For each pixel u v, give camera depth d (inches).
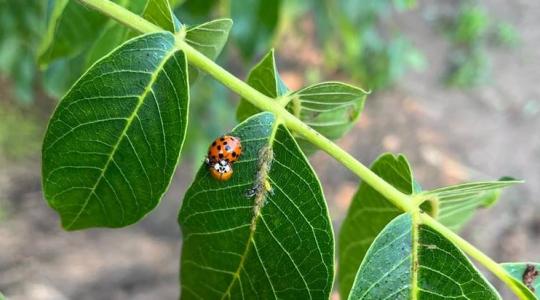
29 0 19.4
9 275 29.1
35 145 34.8
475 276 6.7
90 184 7.1
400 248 6.8
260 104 7.0
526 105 48.8
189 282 7.4
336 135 8.1
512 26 55.1
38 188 33.5
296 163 6.9
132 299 29.8
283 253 6.9
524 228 38.2
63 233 31.7
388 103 47.2
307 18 48.9
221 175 6.9
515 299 30.3
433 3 56.1
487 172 43.4
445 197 7.7
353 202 8.3
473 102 48.9
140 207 7.1
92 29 9.2
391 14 53.5
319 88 7.2
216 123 27.7
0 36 20.2
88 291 29.5
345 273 8.6
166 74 6.9
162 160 6.9
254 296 7.1
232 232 7.1
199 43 7.3
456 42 53.2
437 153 44.4
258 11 13.9
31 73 23.0
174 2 9.4
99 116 6.9
